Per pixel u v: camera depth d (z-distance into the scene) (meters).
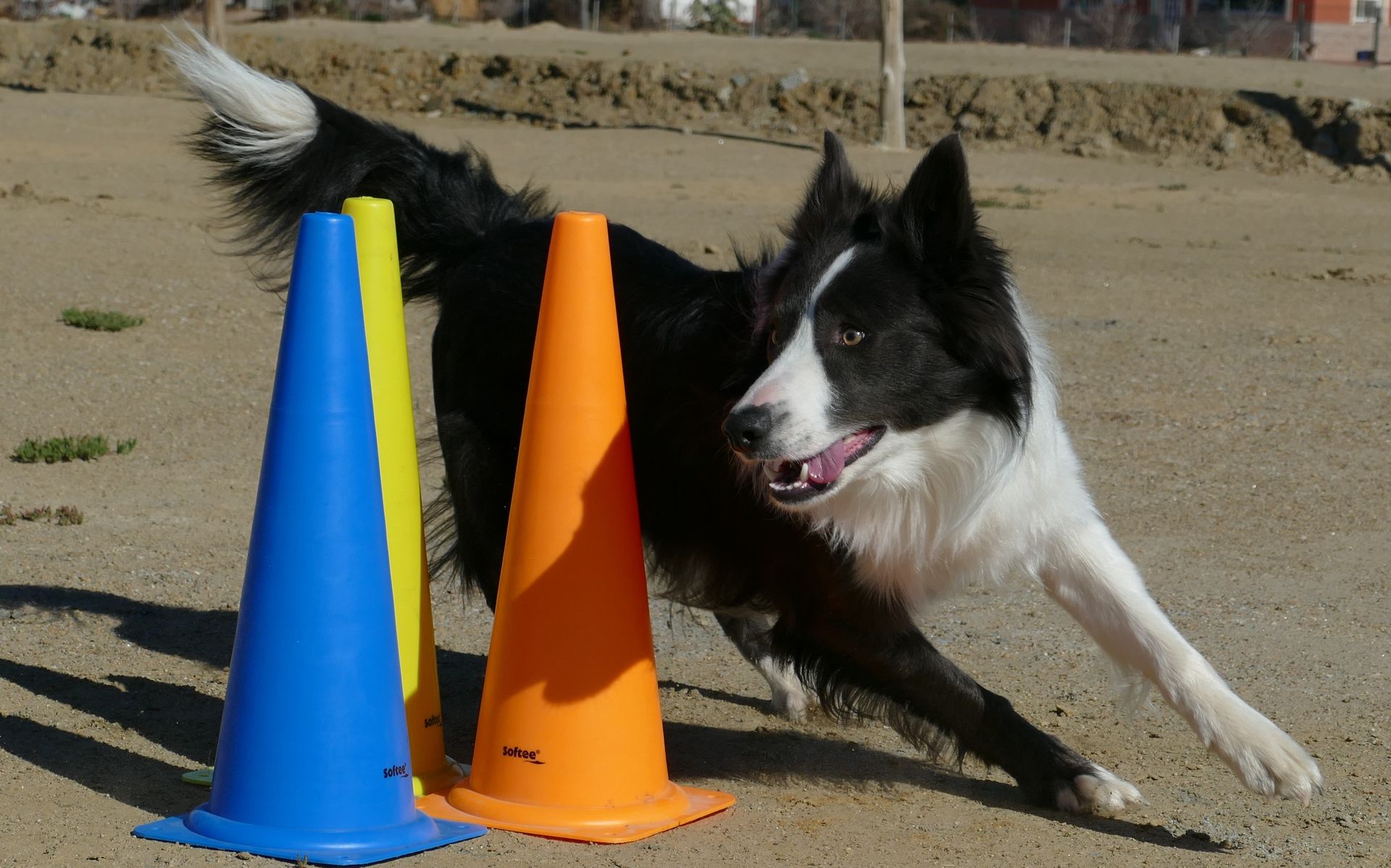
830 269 4.50
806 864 4.12
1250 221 21.64
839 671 4.92
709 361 4.89
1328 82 32.19
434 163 6.06
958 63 35.31
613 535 4.42
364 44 35.84
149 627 6.35
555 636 4.37
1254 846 4.39
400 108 33.47
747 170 25.70
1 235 16.64
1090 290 15.78
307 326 4.15
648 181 23.78
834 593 4.81
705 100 32.88
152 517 7.95
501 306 5.38
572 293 4.43
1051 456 4.77
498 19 49.34
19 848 4.02
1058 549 4.85
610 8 50.56
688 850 4.21
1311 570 7.39
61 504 8.10
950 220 4.43
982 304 4.51
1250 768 4.50
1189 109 29.47
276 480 4.14
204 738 5.09
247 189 6.39
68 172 22.19
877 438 4.53
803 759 5.21
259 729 4.12
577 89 33.53
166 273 15.06
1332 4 46.41
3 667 5.72
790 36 48.53
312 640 4.10
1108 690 5.92
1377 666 6.11
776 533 4.86
